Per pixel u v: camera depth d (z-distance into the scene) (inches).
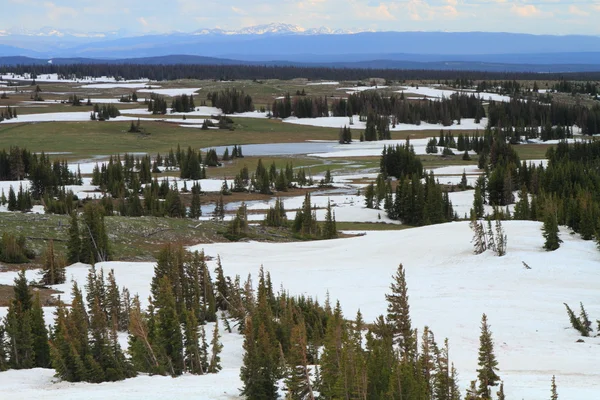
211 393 1327.5
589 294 2454.5
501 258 2955.2
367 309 2372.0
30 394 1298.0
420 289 2632.9
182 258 2544.3
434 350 1384.1
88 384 1438.2
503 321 2165.4
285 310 1946.4
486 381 1333.7
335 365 1288.1
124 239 3690.9
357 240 3737.7
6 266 2970.0
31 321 1727.4
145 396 1275.8
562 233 3351.4
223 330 2199.8
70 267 3107.8
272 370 1362.0
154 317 1742.1
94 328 1588.3
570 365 1702.8
